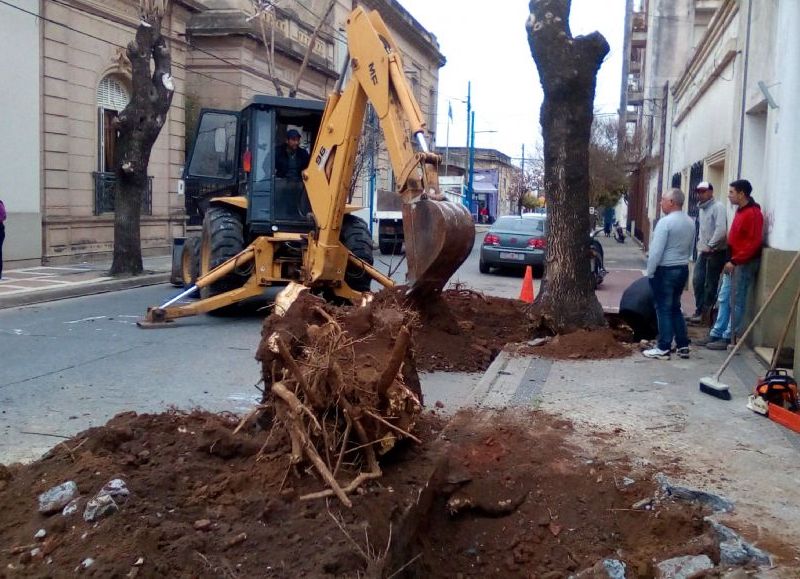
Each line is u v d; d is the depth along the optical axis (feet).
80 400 22.65
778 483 15.49
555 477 16.11
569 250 30.01
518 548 14.70
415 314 18.03
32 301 43.37
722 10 43.93
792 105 26.14
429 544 14.53
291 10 92.79
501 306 35.91
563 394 21.89
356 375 14.84
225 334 33.76
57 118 58.70
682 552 13.07
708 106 51.16
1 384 24.36
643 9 126.93
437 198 26.05
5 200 54.19
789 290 26.32
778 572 12.09
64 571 11.01
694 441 17.94
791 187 26.25
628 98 115.14
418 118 26.61
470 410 20.30
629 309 31.45
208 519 12.55
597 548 14.34
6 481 14.17
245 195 38.47
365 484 13.82
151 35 51.93
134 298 45.32
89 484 13.24
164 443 15.43
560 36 29.68
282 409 14.53
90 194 63.05
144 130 52.49
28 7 54.80
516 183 216.95
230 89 80.07
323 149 33.45
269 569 11.31
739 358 26.55
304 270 35.86
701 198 33.76
